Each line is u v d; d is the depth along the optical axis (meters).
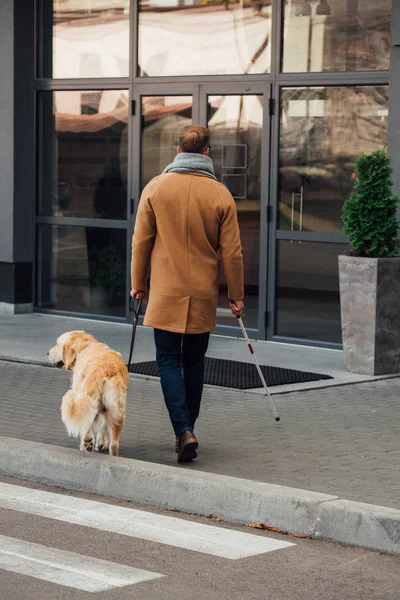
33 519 6.25
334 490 6.64
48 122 14.52
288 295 12.48
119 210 13.96
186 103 13.23
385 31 11.56
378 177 10.51
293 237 12.34
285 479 6.90
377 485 6.77
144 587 5.11
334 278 12.10
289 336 12.52
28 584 5.12
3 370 10.83
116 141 13.92
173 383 7.34
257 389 9.85
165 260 7.34
